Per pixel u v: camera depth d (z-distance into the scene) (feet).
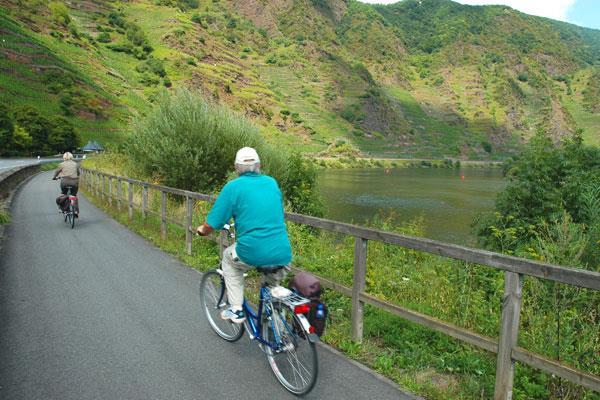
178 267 25.75
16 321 16.98
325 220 16.31
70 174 39.75
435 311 16.52
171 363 13.78
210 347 15.01
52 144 280.72
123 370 13.28
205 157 51.06
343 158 542.98
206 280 16.72
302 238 25.53
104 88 430.61
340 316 17.21
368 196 209.26
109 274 23.91
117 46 620.49
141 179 54.65
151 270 24.94
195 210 33.04
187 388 12.31
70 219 39.81
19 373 12.98
